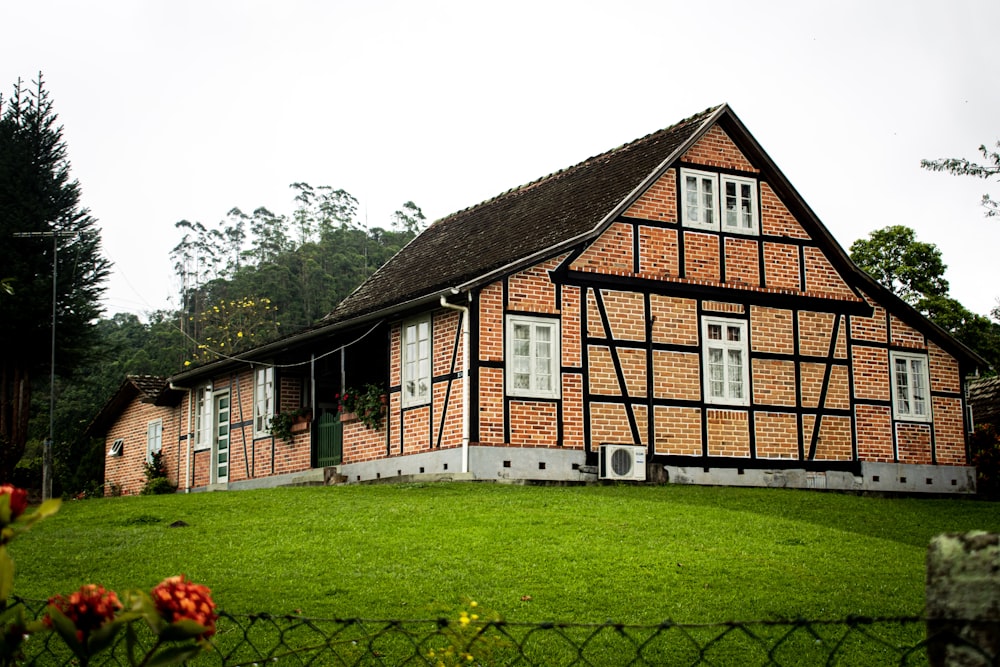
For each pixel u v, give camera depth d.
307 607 11.34
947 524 17.86
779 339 23.77
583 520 15.65
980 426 27.56
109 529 16.38
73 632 4.91
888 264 40.34
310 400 26.98
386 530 15.11
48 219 36.06
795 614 11.20
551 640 10.31
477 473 20.33
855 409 24.44
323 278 67.25
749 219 23.88
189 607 5.00
